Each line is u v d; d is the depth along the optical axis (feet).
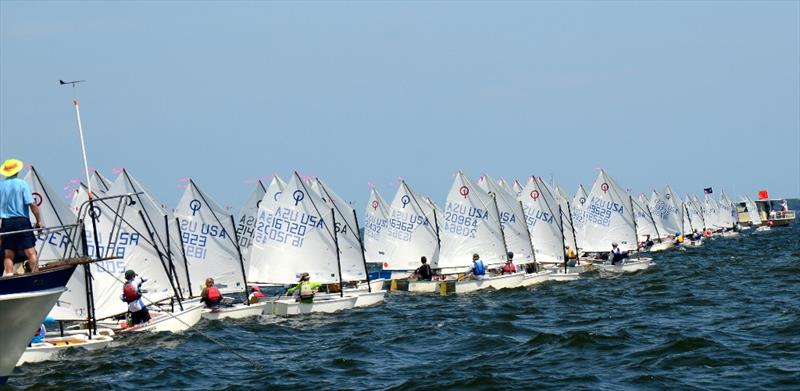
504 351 143.74
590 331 155.63
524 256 270.05
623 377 120.47
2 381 120.26
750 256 374.84
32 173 153.99
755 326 158.10
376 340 161.38
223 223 218.38
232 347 156.25
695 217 620.49
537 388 115.34
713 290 229.86
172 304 178.50
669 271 299.99
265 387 120.67
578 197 358.43
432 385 118.32
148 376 128.36
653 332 155.84
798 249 410.31
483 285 252.42
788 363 124.36
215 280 218.38
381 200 325.21
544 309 203.62
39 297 116.88
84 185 177.58
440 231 317.22
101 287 172.55
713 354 131.75
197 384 123.95
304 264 219.41
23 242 116.88
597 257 332.60
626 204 325.62
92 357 143.43
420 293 255.70
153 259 180.65
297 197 219.41
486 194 263.29
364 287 247.50
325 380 124.67
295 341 165.07
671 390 111.96
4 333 116.06
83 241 147.95
